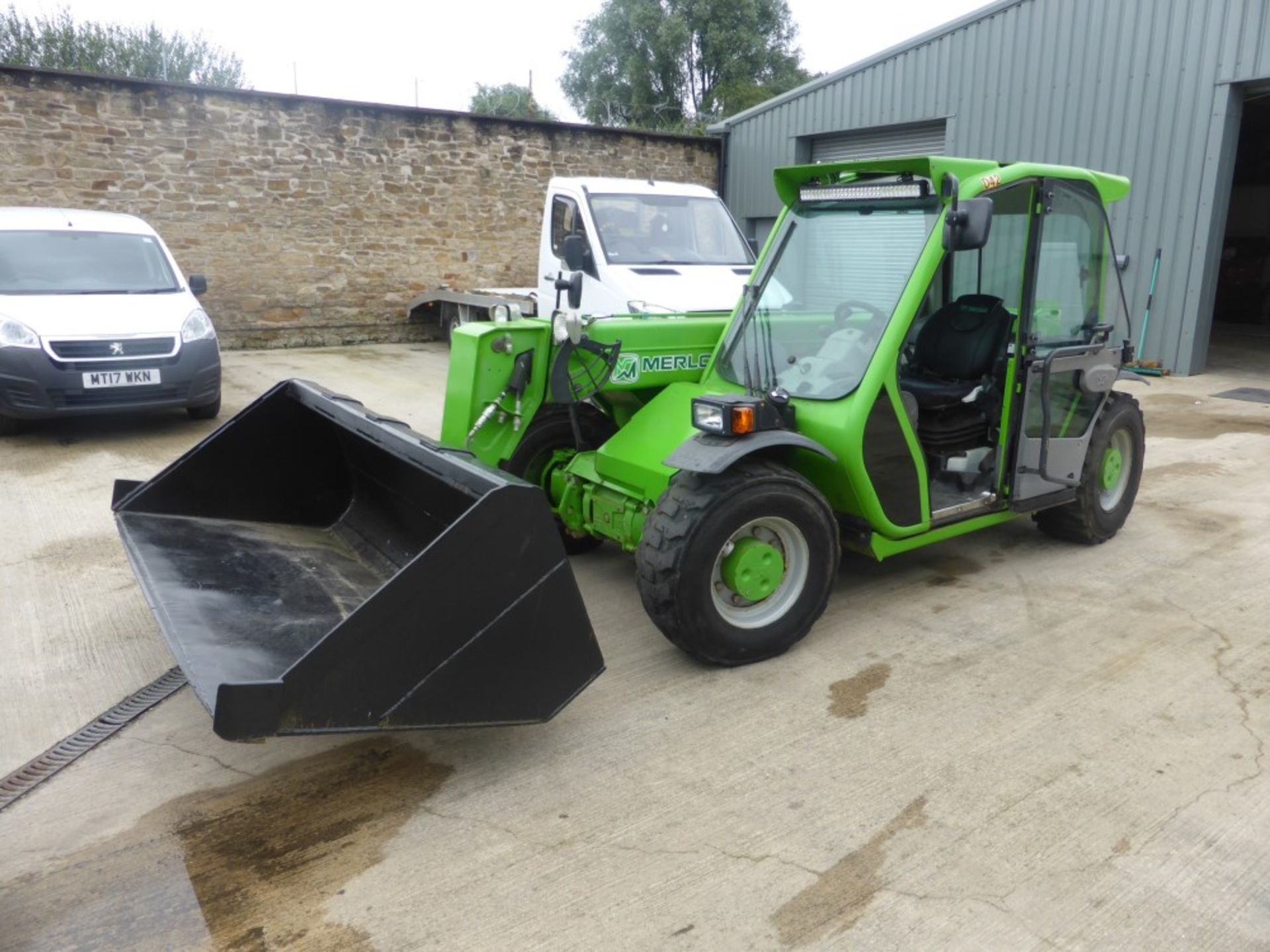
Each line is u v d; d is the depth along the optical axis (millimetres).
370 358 12086
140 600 4309
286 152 12305
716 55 30031
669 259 8109
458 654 2691
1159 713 3281
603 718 3289
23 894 2426
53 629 4000
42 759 3049
